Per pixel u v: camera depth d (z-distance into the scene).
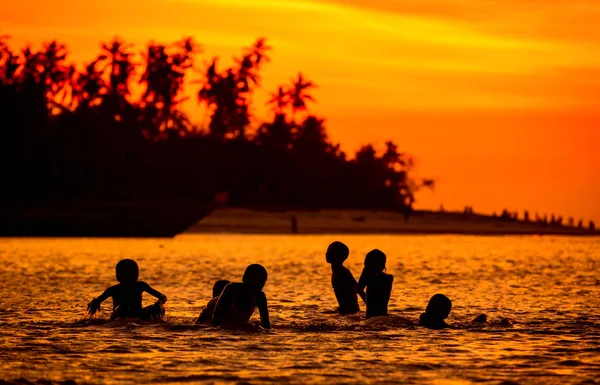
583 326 55.88
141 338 48.19
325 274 111.88
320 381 36.84
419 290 88.12
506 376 38.25
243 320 51.62
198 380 36.91
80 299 75.31
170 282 98.00
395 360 42.03
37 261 139.75
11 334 49.91
